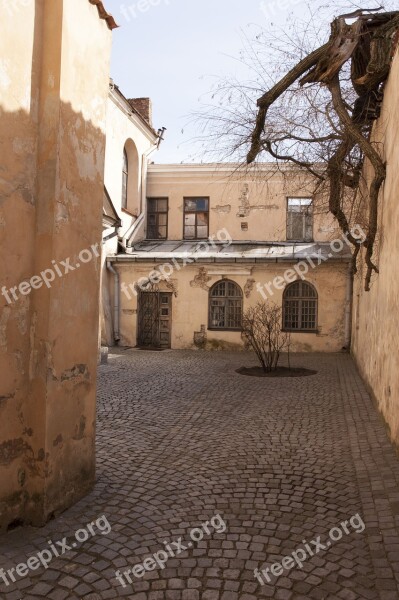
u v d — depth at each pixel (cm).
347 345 1673
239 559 347
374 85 779
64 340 416
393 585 308
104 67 477
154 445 616
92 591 307
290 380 1109
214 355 1612
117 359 1473
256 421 738
